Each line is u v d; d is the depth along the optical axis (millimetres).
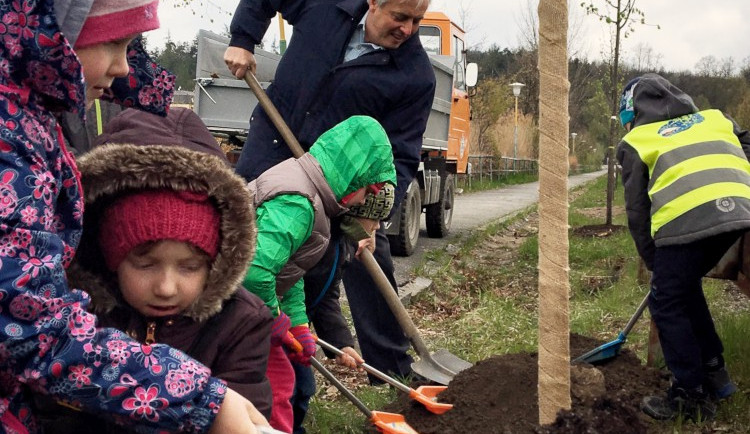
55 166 1566
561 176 3281
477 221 15703
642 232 4234
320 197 3184
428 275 8469
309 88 4270
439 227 12234
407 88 4332
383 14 4152
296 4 4367
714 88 51594
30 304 1388
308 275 3711
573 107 36344
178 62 18453
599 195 26875
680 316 4023
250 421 1614
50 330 1419
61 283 1462
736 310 6562
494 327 6379
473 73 12586
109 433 1807
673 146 4109
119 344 1513
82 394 1477
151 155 1822
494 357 4113
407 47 4348
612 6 13578
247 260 1943
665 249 4020
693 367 4016
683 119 4270
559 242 3344
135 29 1690
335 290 4066
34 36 1477
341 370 5086
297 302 3375
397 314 4336
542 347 3447
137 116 2480
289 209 3033
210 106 8703
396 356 4711
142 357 1523
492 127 35312
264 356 2061
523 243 11680
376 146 3330
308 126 4277
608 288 7965
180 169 1831
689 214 3900
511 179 34094
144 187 1851
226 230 1905
